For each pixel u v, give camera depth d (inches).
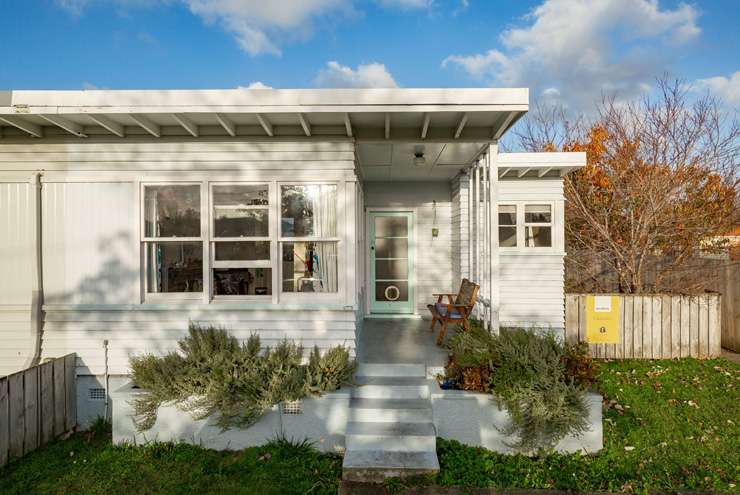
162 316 221.8
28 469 176.1
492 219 230.1
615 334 333.7
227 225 222.8
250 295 222.7
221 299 222.4
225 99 190.7
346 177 219.9
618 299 335.0
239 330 220.5
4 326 224.8
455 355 210.8
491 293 229.0
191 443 193.6
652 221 428.5
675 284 434.0
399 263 369.4
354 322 218.5
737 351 364.8
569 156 325.1
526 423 183.3
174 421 194.5
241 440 193.5
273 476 169.2
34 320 219.3
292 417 193.9
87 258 222.2
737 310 366.0
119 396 195.3
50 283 223.0
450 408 190.9
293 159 220.1
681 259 434.3
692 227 428.1
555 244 365.4
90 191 221.8
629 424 210.5
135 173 221.1
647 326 333.4
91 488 163.2
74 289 222.8
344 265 220.1
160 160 221.0
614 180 460.8
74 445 197.8
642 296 333.7
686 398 243.1
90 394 222.5
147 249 224.8
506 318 366.9
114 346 222.2
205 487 162.7
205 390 190.2
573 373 195.2
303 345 219.6
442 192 366.9
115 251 221.8
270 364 198.5
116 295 221.9
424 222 367.6
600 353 335.0
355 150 237.5
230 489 161.2
